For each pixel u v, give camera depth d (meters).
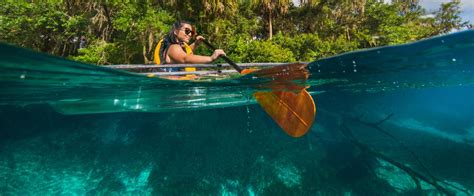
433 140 7.21
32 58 2.20
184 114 6.44
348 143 6.59
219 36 14.77
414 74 4.83
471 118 11.47
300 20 20.83
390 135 7.49
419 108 11.81
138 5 14.31
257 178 4.85
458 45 3.17
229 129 6.55
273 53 14.77
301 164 5.28
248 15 18.61
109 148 5.38
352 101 8.70
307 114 4.50
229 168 5.08
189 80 3.47
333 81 4.75
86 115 5.62
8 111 5.00
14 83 3.01
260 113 7.08
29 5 14.23
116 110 5.22
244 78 3.66
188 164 5.14
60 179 4.54
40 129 5.52
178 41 3.89
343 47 16.88
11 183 4.33
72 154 5.11
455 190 4.84
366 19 19.84
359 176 5.09
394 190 4.80
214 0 14.29
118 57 15.95
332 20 20.22
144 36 14.32
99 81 3.12
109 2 14.51
